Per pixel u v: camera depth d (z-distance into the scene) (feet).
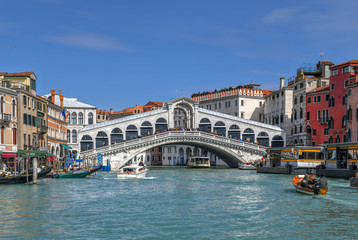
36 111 173.58
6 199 95.09
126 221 72.64
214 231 66.03
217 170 229.66
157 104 383.86
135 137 247.70
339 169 149.89
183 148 342.03
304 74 255.91
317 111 222.69
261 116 305.73
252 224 70.74
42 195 102.22
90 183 135.13
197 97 354.95
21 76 166.71
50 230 65.92
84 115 260.42
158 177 167.43
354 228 68.08
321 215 78.23
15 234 63.52
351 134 188.03
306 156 174.29
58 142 214.48
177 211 82.07
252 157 241.14
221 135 246.47
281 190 116.57
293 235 63.93
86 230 66.08
